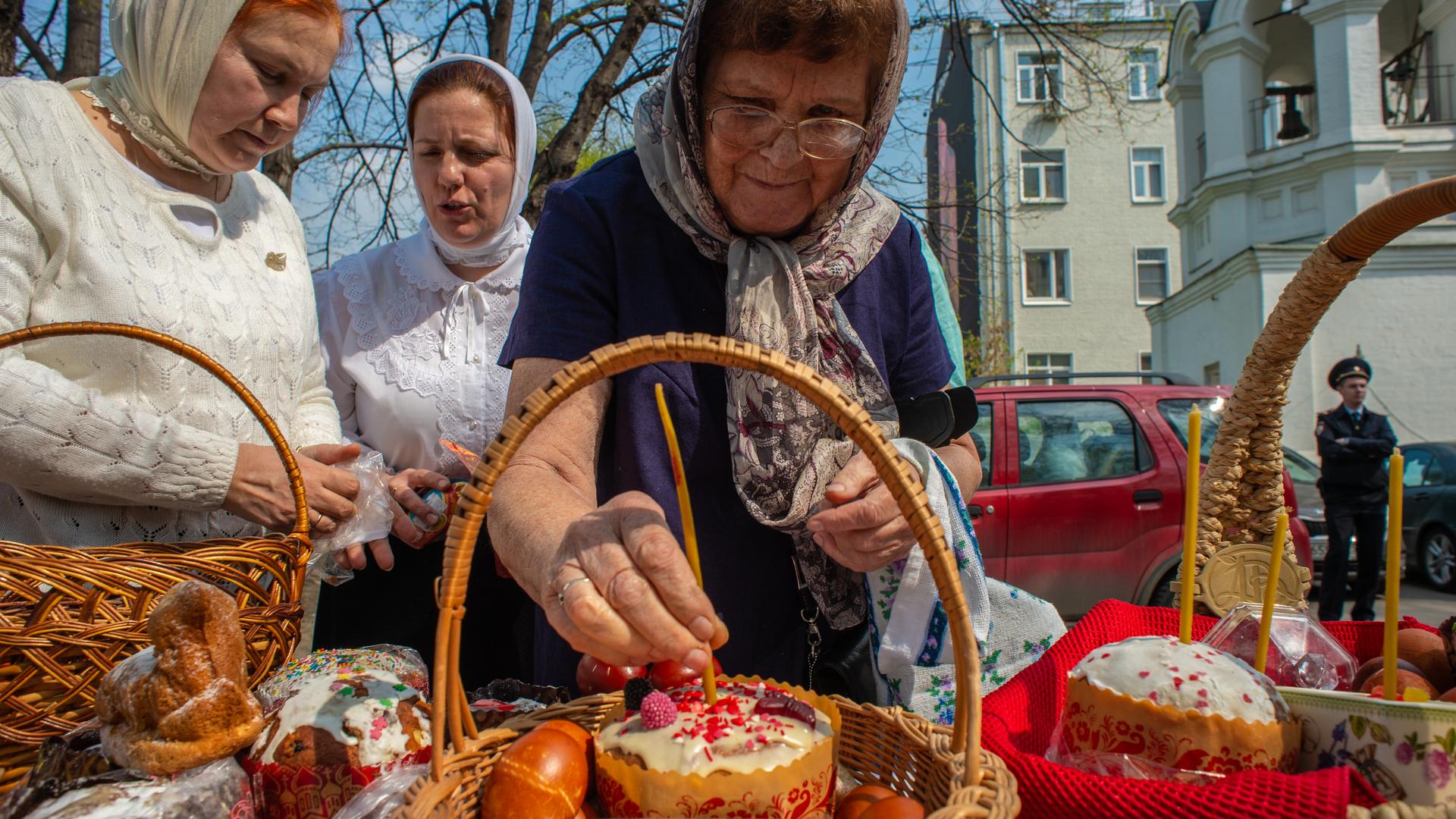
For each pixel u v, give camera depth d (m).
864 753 1.05
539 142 7.77
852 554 1.13
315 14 1.42
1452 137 13.73
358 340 2.11
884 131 1.27
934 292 1.48
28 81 1.35
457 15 6.75
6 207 1.26
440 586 0.86
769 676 1.34
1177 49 17.06
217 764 0.89
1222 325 14.19
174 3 1.32
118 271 1.33
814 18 1.08
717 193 1.25
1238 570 1.30
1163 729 0.91
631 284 1.28
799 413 1.25
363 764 0.94
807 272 1.29
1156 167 21.23
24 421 1.16
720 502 1.30
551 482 1.09
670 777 0.82
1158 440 5.20
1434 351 12.66
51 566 0.94
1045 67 8.90
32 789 0.84
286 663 1.11
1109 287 21.19
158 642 0.88
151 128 1.40
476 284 2.13
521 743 0.89
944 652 1.24
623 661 0.85
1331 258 1.17
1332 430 6.35
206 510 1.31
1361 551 6.29
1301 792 0.78
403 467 2.08
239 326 1.46
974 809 0.77
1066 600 5.07
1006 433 5.27
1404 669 1.11
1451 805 0.80
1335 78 14.20
